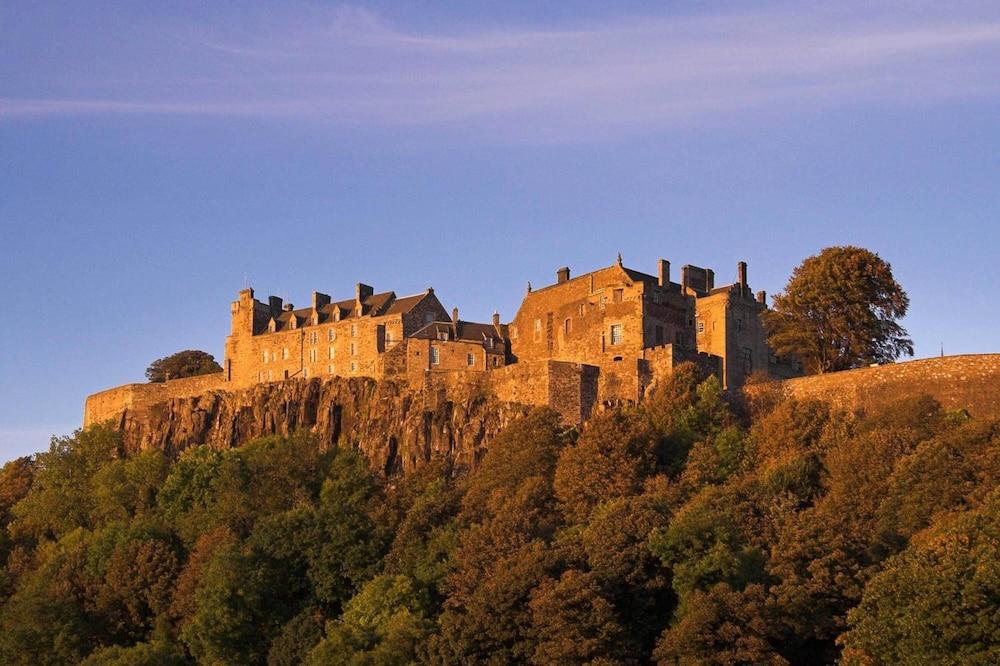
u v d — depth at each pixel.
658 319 186.62
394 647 115.94
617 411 152.88
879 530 115.19
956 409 141.75
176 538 161.88
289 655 127.81
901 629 91.81
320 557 138.62
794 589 105.31
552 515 139.50
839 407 152.12
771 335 180.38
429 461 176.75
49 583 152.25
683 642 103.62
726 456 143.00
